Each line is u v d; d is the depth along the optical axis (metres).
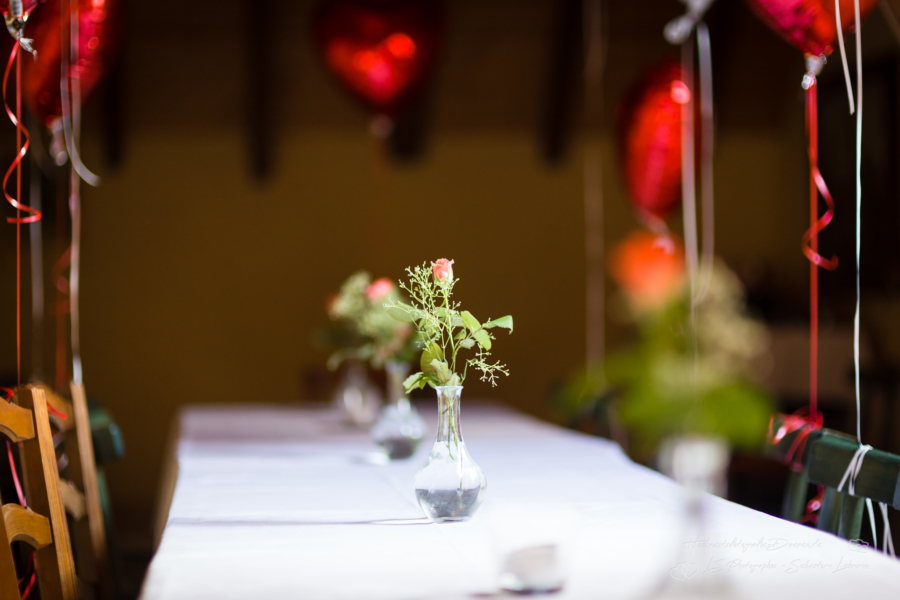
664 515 1.57
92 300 6.01
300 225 6.20
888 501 1.44
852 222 5.16
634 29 5.60
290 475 2.07
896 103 4.71
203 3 5.30
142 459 6.01
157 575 1.16
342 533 1.42
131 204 6.07
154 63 5.62
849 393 4.91
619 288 6.23
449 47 5.62
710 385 0.73
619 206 6.27
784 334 5.12
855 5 1.85
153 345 6.07
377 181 6.24
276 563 1.22
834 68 5.24
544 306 6.29
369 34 3.58
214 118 6.03
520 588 1.07
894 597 1.06
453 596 1.06
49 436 1.58
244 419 3.48
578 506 1.66
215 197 6.14
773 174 6.24
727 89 5.96
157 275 6.09
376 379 5.02
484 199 6.28
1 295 5.79
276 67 5.68
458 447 1.51
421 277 1.56
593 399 3.15
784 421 1.93
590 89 5.95
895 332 4.86
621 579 1.13
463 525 1.48
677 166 3.60
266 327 6.17
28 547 1.93
